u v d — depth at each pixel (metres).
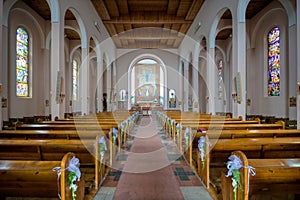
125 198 3.73
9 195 2.68
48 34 14.38
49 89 14.46
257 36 14.25
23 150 3.66
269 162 2.52
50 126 5.64
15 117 11.76
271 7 12.41
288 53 11.48
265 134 4.48
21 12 12.18
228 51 18.09
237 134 4.43
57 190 2.62
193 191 3.99
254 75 14.53
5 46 10.47
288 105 11.48
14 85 11.73
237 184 2.61
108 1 12.90
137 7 14.55
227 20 14.69
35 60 13.62
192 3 13.18
